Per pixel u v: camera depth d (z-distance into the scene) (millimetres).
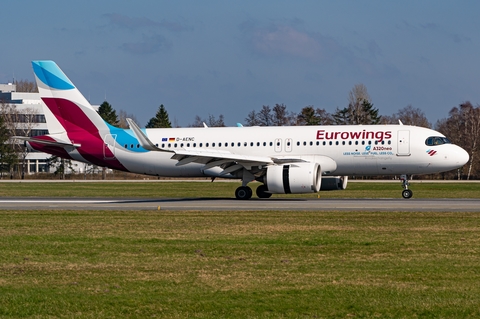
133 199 182375
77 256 74688
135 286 58438
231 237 89000
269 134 172625
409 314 48938
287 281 59719
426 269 64562
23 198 191250
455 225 100188
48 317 49062
